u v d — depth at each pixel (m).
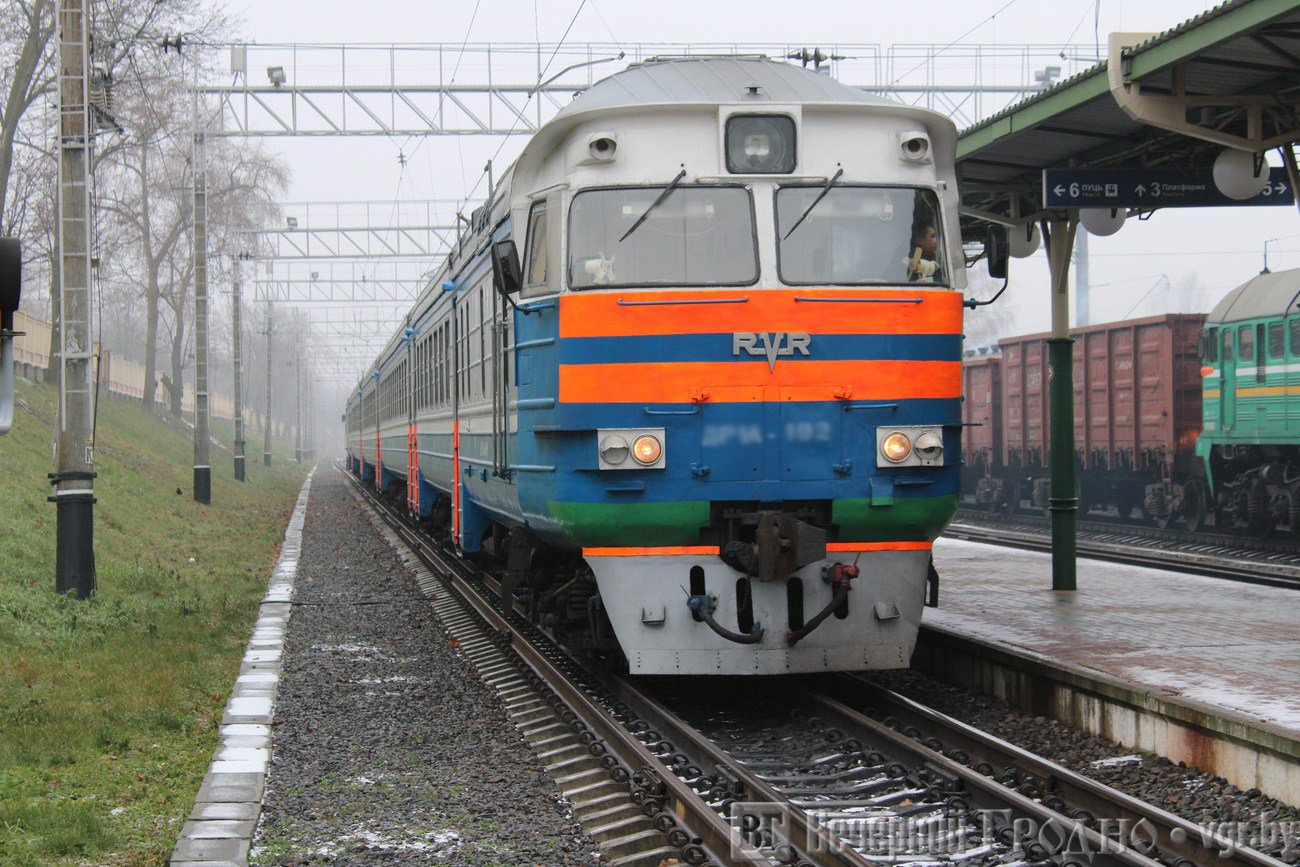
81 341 21.62
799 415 13.42
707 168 13.80
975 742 12.02
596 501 13.45
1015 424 45.84
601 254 13.68
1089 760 12.10
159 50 45.06
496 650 19.23
